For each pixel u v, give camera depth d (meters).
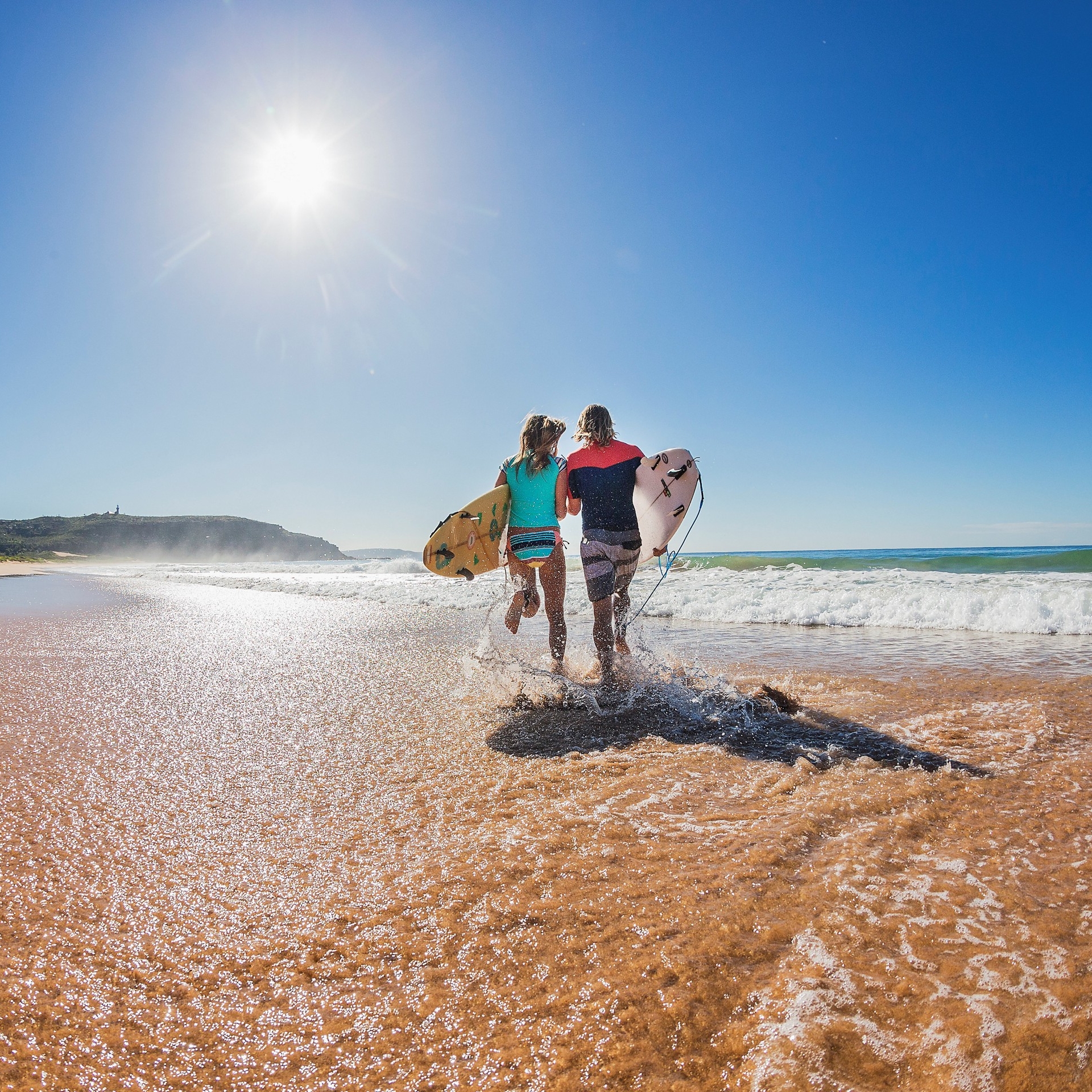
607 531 3.83
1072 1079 0.89
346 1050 1.06
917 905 1.35
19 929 1.42
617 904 1.43
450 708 3.33
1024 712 2.86
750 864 1.57
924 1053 0.96
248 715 3.27
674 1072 0.97
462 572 4.10
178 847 1.82
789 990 1.11
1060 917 1.28
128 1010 1.17
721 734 2.77
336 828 1.93
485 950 1.30
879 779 2.12
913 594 6.68
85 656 4.96
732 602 7.10
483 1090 0.97
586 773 2.33
